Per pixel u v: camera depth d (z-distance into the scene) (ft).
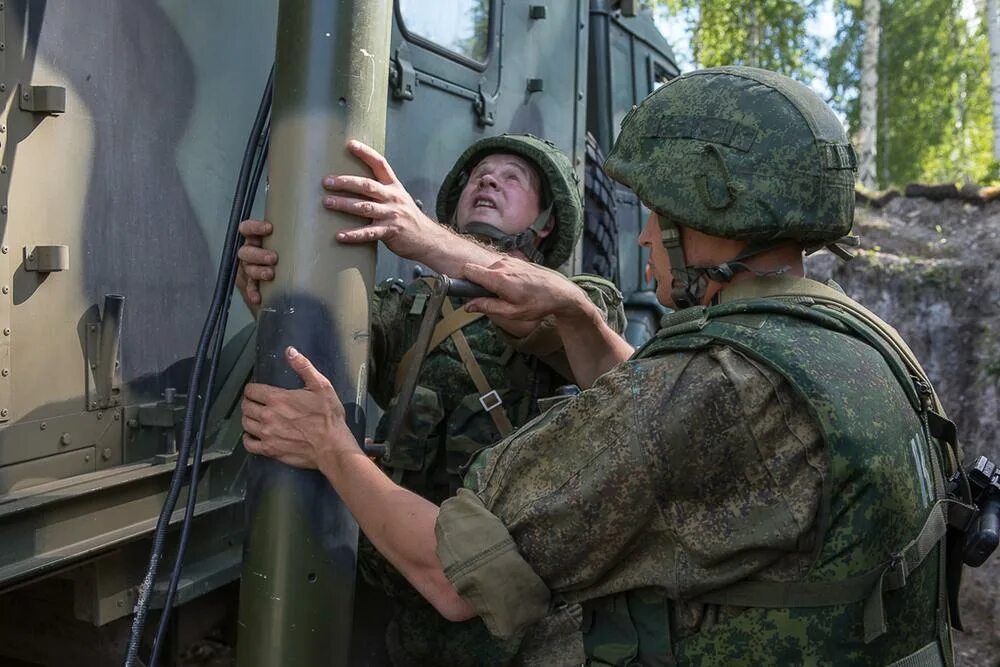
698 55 50.72
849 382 4.02
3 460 4.86
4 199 4.84
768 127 4.30
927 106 52.54
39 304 5.04
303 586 4.74
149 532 5.27
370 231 4.85
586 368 6.30
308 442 4.66
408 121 7.72
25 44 4.93
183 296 6.02
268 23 6.73
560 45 10.22
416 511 4.58
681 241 4.61
